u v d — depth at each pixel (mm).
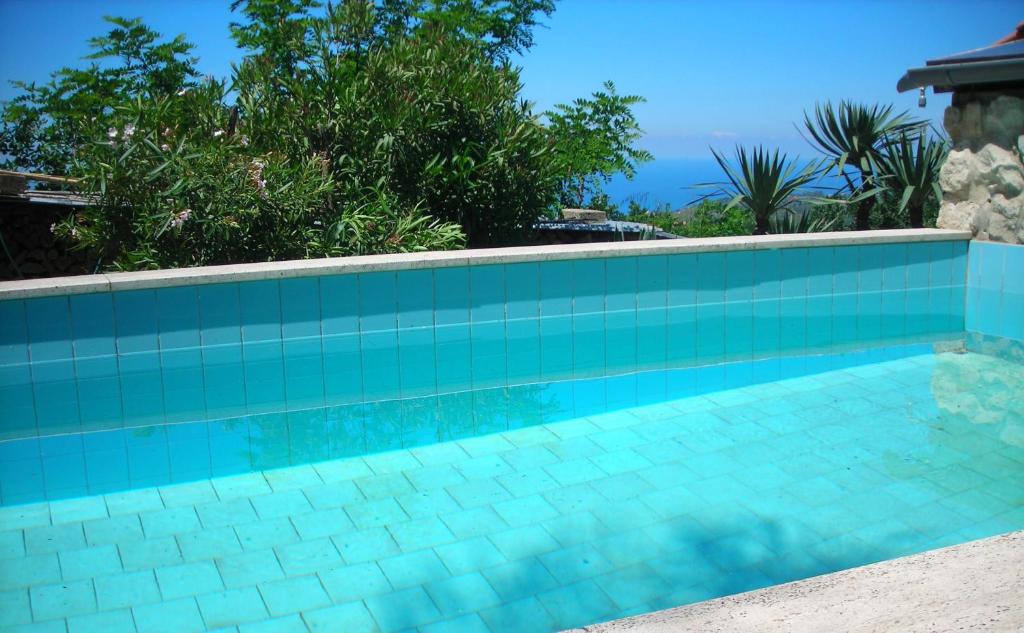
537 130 7750
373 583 2924
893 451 4055
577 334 6023
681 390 5121
